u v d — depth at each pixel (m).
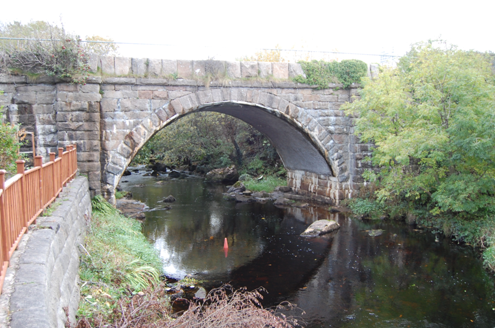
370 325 7.48
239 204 19.67
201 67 14.45
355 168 16.75
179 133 29.72
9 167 8.12
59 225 5.70
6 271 3.96
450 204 12.52
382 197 15.46
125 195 20.70
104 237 9.05
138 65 13.68
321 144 16.53
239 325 5.42
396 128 14.12
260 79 15.27
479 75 11.62
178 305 7.93
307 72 15.88
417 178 13.34
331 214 16.58
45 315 3.32
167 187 25.67
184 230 14.47
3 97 12.48
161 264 9.94
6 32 14.27
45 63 12.37
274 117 16.39
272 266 10.62
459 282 9.50
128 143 13.63
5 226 3.92
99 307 5.74
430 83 12.21
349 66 16.33
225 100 14.87
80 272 6.62
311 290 9.05
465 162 12.14
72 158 11.12
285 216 16.92
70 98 12.75
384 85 14.11
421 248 12.05
